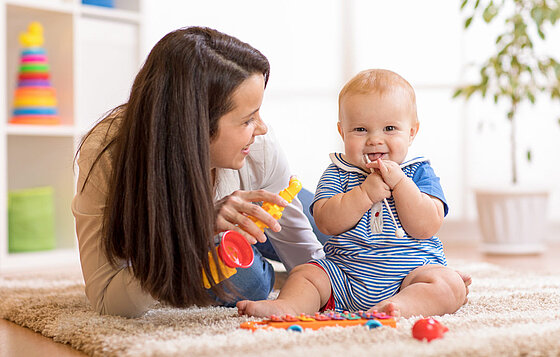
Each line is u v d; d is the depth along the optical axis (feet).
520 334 3.23
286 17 10.89
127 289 3.79
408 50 10.53
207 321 3.80
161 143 3.42
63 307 4.58
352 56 10.73
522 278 5.78
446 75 10.41
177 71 3.46
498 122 10.24
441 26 10.41
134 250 3.53
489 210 8.78
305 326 3.45
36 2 8.02
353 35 10.72
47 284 5.91
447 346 3.01
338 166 4.35
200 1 10.97
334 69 10.81
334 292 4.00
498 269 6.52
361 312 3.61
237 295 4.02
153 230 3.41
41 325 4.06
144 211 3.46
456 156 10.41
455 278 3.90
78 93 8.44
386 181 4.00
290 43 10.89
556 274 6.18
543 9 8.36
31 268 7.88
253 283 4.44
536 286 5.21
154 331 3.53
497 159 10.29
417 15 10.48
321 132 10.87
